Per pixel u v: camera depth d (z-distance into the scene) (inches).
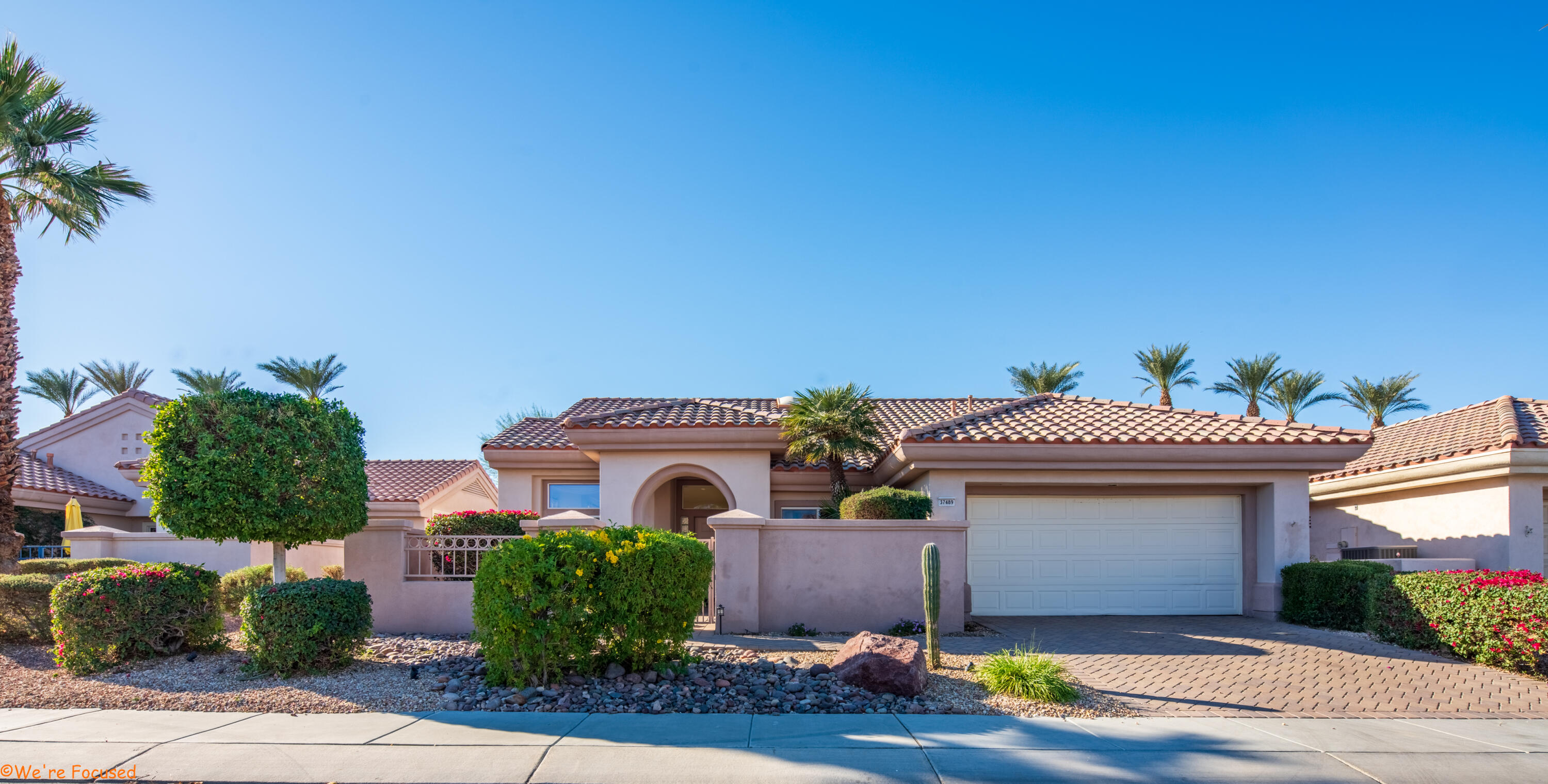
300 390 1317.7
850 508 546.9
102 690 339.6
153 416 996.6
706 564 386.6
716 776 243.9
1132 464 574.6
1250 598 591.5
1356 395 1446.9
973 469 573.9
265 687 343.9
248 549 680.4
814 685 350.3
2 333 593.6
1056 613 593.0
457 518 553.9
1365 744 283.7
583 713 313.0
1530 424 608.4
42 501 878.4
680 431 647.1
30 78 580.4
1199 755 270.1
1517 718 325.7
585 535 359.3
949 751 269.6
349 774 241.9
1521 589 400.2
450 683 343.3
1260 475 585.6
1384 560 613.6
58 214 629.6
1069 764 258.4
